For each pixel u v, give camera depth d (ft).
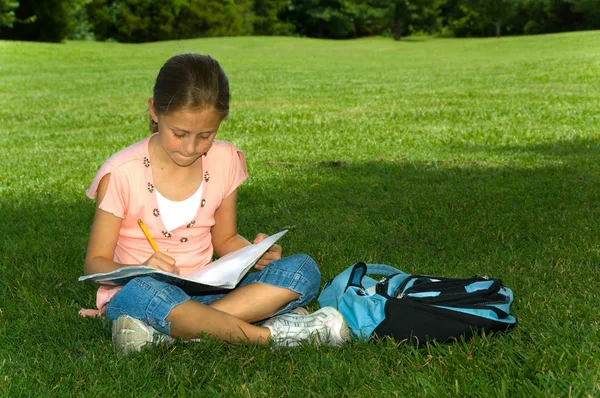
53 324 10.36
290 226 16.12
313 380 8.30
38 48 101.40
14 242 15.33
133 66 84.53
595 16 181.47
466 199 18.30
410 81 57.88
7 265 13.64
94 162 25.96
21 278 12.64
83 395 8.06
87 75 71.77
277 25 209.15
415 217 16.43
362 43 142.92
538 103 39.52
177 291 9.22
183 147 9.07
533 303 10.63
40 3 140.36
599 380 7.86
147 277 9.27
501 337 9.28
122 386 8.28
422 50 115.96
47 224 16.96
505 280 11.82
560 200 17.94
